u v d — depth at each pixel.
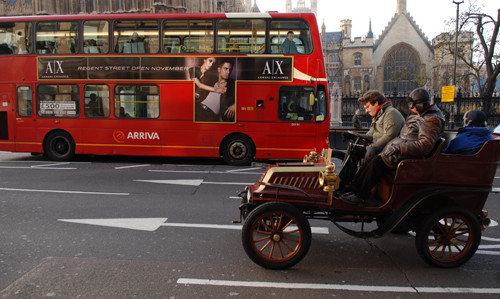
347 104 24.36
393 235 4.98
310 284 3.46
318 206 3.87
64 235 4.71
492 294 3.34
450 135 4.56
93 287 3.31
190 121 11.07
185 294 3.21
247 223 3.69
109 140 11.29
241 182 8.43
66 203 6.34
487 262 4.09
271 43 10.91
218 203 6.48
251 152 11.12
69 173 9.34
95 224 5.20
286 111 10.95
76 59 11.23
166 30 11.04
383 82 74.00
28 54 11.38
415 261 4.10
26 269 3.67
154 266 3.80
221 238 4.71
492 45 25.55
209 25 10.95
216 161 12.09
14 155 13.03
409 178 3.79
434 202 3.93
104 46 11.21
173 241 4.57
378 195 4.28
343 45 75.12
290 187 3.89
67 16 11.23
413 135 3.94
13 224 5.14
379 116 4.58
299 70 10.86
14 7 38.78
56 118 11.38
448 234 3.89
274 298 3.17
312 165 4.20
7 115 11.53
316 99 10.85
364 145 4.49
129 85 11.14
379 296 3.26
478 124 4.01
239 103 10.96
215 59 10.94
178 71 11.02
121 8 31.81
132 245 4.40
